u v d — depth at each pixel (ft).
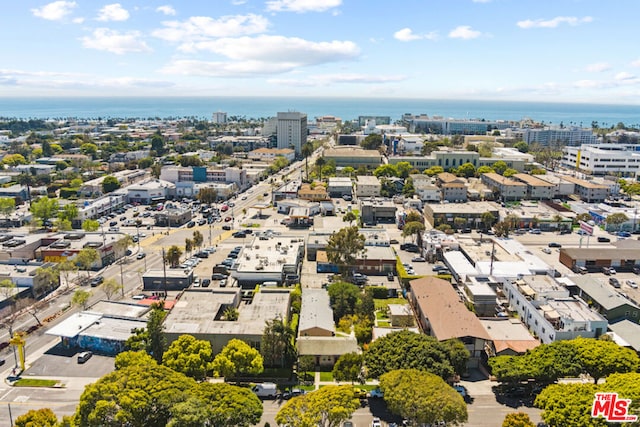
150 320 290.15
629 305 341.62
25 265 423.64
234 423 207.72
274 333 285.23
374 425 236.02
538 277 393.70
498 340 301.84
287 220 632.38
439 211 615.57
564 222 610.24
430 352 262.06
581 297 388.78
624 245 509.76
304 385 273.33
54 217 636.89
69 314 359.87
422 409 211.61
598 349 263.90
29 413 212.43
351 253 430.61
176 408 197.26
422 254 503.61
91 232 529.04
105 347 307.58
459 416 211.00
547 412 219.41
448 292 357.41
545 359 260.83
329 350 294.25
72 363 294.05
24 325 342.23
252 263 435.53
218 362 262.67
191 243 483.92
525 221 618.03
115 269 456.04
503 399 261.24
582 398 216.33
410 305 380.78
